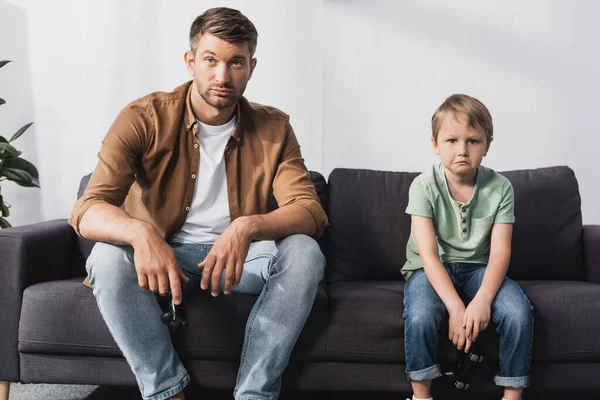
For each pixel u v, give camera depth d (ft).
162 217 5.37
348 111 8.33
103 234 4.74
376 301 5.23
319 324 5.16
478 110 5.44
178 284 4.57
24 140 8.38
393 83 8.30
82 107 8.34
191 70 5.41
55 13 8.30
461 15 8.25
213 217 5.44
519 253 6.36
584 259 6.41
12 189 8.42
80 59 8.30
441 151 5.57
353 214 6.52
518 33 8.26
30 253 5.41
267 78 8.33
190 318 5.10
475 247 5.63
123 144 5.21
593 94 8.29
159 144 5.32
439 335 5.09
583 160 8.34
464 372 4.91
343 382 5.21
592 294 5.23
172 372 4.94
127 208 5.58
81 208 4.93
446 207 5.73
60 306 5.14
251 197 5.48
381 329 5.13
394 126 8.32
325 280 6.48
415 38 8.27
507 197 5.70
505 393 4.99
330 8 8.25
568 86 8.29
